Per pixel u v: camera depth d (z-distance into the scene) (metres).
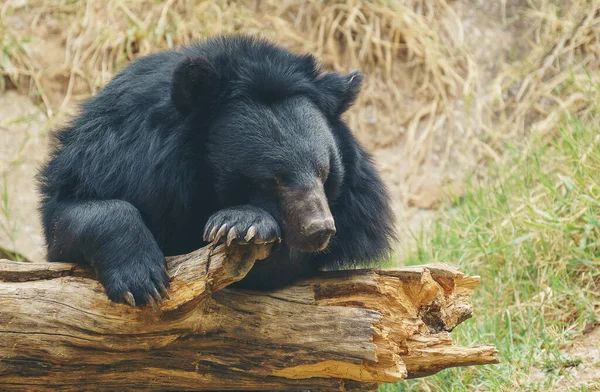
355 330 8.33
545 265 13.38
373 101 18.91
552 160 16.12
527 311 12.76
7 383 7.97
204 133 8.72
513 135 18.34
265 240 7.72
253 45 9.33
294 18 19.75
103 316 7.98
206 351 8.41
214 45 9.50
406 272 8.88
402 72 19.39
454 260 14.29
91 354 8.07
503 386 10.85
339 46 19.56
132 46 19.02
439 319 9.09
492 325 12.41
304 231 8.05
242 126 8.53
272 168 8.34
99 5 19.30
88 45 18.77
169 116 8.80
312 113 8.75
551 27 19.67
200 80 8.57
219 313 8.35
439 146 18.44
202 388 8.60
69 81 18.41
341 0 19.89
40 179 9.64
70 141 9.47
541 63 19.34
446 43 19.78
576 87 18.19
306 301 8.70
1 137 17.39
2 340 7.81
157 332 8.09
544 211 14.23
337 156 8.87
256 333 8.44
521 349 11.81
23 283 8.00
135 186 8.80
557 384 10.84
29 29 18.80
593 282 12.88
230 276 7.86
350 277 8.89
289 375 8.57
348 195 9.62
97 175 8.96
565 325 12.23
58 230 8.59
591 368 11.02
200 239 9.16
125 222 8.20
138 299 7.85
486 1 20.16
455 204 17.34
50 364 8.00
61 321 7.91
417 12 20.12
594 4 19.66
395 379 8.35
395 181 17.89
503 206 15.10
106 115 9.32
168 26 19.06
